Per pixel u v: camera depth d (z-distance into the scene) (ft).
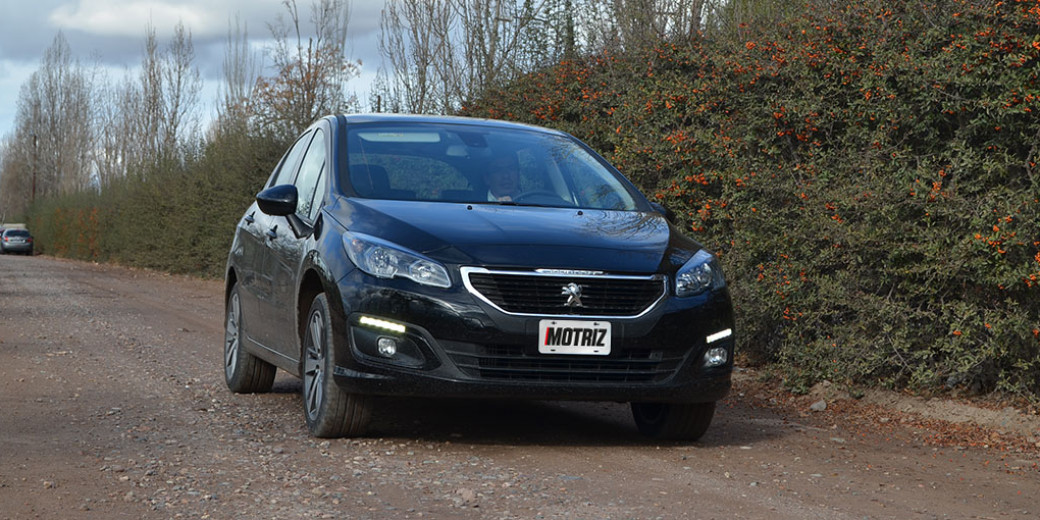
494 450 17.38
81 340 36.40
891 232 23.27
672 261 17.78
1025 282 20.67
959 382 23.56
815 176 25.17
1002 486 16.03
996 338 21.33
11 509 13.19
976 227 21.72
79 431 18.71
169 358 31.22
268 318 21.27
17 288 72.13
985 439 19.99
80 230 162.81
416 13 67.21
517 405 22.66
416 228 17.40
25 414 20.54
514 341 16.49
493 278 16.66
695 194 29.27
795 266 24.90
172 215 104.32
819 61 26.27
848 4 26.16
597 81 36.42
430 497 13.98
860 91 24.77
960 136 23.25
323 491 14.17
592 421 21.09
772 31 29.37
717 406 23.81
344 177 19.53
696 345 17.43
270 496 13.89
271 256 21.18
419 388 16.61
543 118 37.68
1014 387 21.81
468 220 17.78
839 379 24.20
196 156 104.47
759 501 14.26
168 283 85.35
